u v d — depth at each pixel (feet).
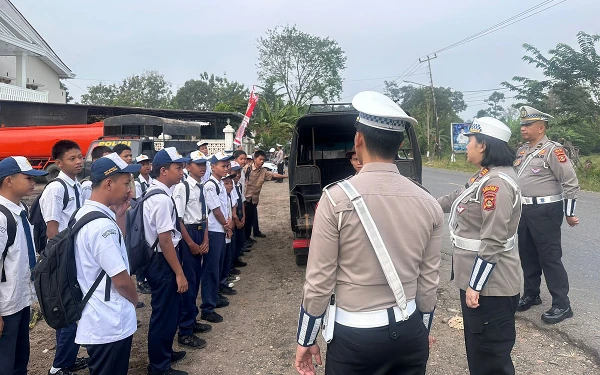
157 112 76.69
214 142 72.02
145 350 13.16
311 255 5.85
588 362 11.15
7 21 72.02
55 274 7.86
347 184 5.80
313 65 151.02
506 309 8.41
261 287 18.76
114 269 7.94
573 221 13.01
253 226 28.60
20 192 9.75
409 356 5.84
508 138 8.70
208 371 11.77
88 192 14.19
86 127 55.36
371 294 5.67
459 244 9.09
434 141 133.69
